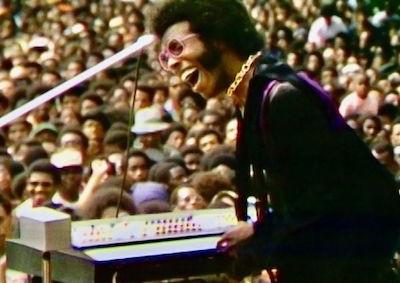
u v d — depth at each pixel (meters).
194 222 7.83
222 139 21.31
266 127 7.14
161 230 7.74
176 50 7.33
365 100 26.72
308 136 7.08
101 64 8.58
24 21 41.34
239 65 7.32
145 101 25.45
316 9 40.09
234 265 7.30
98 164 17.78
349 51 35.34
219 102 23.73
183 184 15.42
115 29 38.28
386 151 18.41
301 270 7.17
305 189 7.12
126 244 7.61
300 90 7.12
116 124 21.25
